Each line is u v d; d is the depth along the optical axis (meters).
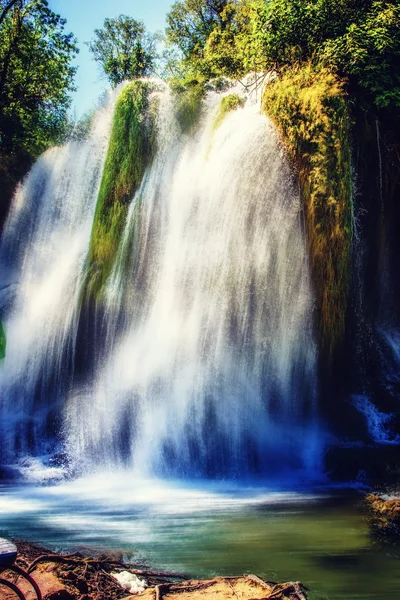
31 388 15.27
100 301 15.02
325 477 11.01
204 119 16.03
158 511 8.42
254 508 8.56
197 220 14.02
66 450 12.43
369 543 6.80
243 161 13.45
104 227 15.84
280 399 12.38
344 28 14.44
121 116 16.31
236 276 12.98
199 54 28.59
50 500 9.28
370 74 13.49
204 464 11.92
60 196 22.14
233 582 5.34
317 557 6.30
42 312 16.38
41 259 20.77
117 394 13.19
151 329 13.80
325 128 12.28
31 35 28.02
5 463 11.77
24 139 28.73
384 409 12.73
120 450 12.38
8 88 28.11
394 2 14.65
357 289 13.52
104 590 5.12
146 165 15.98
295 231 12.44
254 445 12.03
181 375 12.78
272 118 13.12
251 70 16.83
